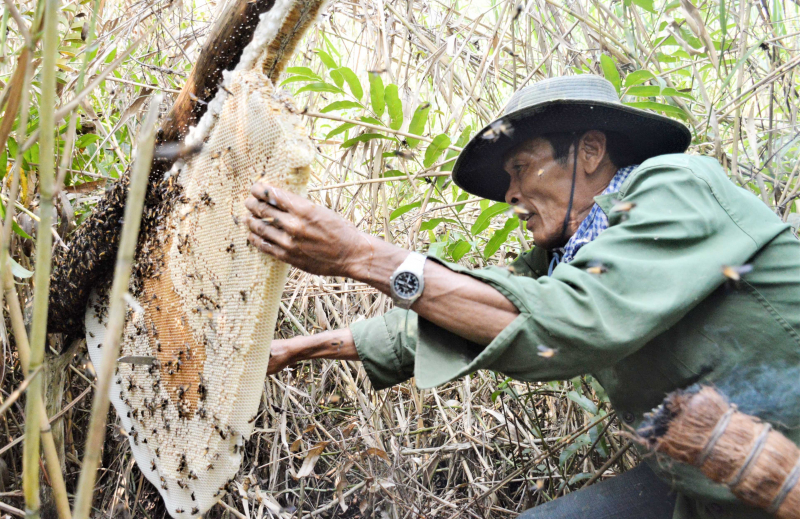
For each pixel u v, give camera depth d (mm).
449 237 2184
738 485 969
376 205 2094
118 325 569
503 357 1134
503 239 1888
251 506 2031
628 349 1100
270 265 1118
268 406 2082
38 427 737
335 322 2324
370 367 1629
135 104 1791
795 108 2064
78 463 1837
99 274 1449
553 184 1447
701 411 1000
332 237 1079
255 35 1130
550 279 1152
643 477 1620
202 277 1223
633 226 1180
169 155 1298
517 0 2082
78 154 1901
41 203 663
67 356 1688
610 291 1109
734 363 1239
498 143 1550
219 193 1196
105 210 1366
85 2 1735
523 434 2201
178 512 1310
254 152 1114
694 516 1372
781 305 1216
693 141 2053
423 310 1141
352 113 2281
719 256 1147
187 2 2789
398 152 1785
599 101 1338
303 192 1083
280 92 1119
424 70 2244
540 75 2410
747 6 1968
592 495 1647
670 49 2707
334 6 2441
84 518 611
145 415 1373
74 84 1759
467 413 2137
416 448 2240
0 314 1490
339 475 1856
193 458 1258
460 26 2490
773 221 1249
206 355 1218
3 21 902
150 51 2342
